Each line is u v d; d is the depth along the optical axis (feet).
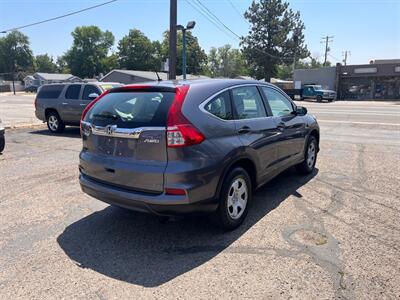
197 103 12.07
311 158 21.24
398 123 47.65
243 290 9.67
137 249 12.10
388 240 12.45
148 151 11.50
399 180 19.81
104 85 37.65
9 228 13.80
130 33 306.76
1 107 92.38
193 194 11.34
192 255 11.62
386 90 142.72
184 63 53.16
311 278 10.16
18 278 10.35
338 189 18.22
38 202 16.71
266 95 16.30
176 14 51.72
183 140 11.19
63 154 27.73
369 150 28.68
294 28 185.06
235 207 13.48
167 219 14.33
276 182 19.58
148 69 300.61
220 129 12.54
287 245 12.15
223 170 12.30
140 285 9.97
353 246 12.02
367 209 15.39
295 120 18.37
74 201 16.87
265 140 14.97
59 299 9.37
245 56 191.31
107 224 14.20
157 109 11.64
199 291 9.66
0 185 19.38
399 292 9.50
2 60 387.75
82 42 343.67
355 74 146.82
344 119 53.98
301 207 15.69
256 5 185.16
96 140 13.07
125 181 12.04
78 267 10.94
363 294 9.43
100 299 9.36
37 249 12.10
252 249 11.93
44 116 40.22
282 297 9.34
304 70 162.40
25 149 29.89
